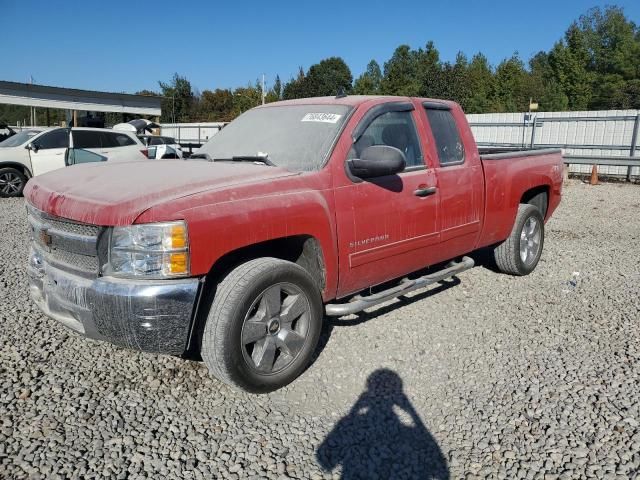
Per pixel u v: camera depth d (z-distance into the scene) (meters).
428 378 3.79
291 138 4.23
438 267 6.01
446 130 4.89
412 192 4.34
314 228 3.63
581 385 3.65
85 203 3.19
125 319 3.03
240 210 3.26
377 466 2.87
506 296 5.39
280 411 3.37
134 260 3.03
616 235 8.36
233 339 3.22
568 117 18.25
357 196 3.94
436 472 2.83
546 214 6.45
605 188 14.37
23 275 6.04
